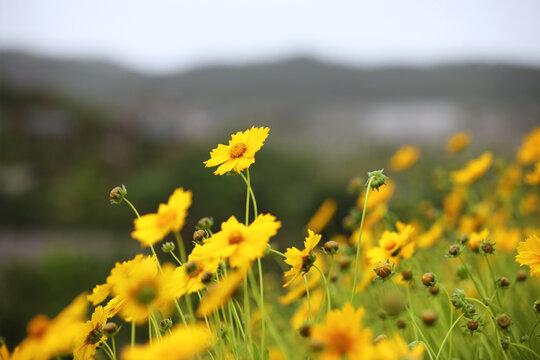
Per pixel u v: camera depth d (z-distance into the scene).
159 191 10.05
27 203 11.96
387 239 1.24
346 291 1.66
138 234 1.26
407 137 19.92
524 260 1.03
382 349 0.70
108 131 18.28
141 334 3.50
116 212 10.51
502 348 1.05
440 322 1.23
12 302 5.53
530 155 2.36
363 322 1.43
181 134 18.33
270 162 11.14
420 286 1.26
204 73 33.50
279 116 23.77
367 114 25.55
